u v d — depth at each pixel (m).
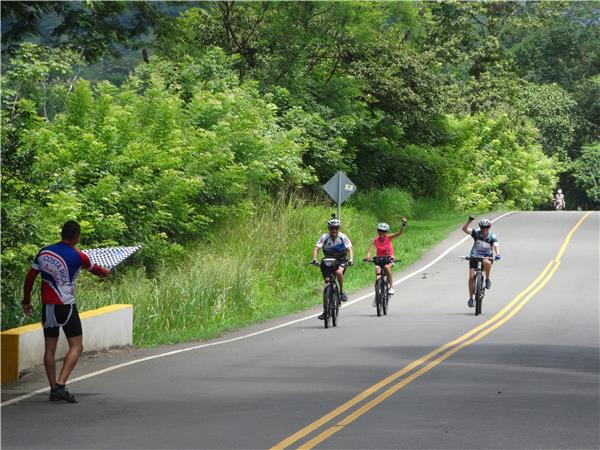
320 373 33.00
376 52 134.00
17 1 43.97
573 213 138.88
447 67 192.75
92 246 61.59
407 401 26.81
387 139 140.88
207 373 33.25
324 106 119.06
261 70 114.19
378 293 55.12
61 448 20.83
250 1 114.31
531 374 32.62
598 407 25.70
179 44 55.56
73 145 64.88
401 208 127.56
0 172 43.03
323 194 114.44
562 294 66.12
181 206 71.44
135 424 23.62
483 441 21.16
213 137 79.81
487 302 62.31
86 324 38.75
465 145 163.12
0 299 41.56
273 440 21.41
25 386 30.70
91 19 48.00
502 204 182.12
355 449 20.38
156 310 51.91
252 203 84.31
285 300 67.69
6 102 51.62
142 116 78.25
